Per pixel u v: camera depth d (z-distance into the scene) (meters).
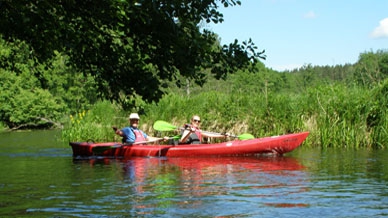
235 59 6.77
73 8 6.28
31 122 36.53
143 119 15.62
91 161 9.80
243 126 13.94
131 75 6.71
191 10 6.41
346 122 12.21
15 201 5.23
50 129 35.00
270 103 13.69
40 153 11.81
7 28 6.64
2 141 17.53
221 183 6.48
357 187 6.02
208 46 6.38
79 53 6.85
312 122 12.80
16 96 35.84
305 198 5.30
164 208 4.83
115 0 5.58
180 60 6.34
